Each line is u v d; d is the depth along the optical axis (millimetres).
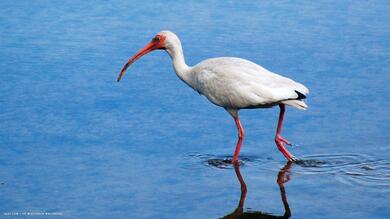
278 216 13492
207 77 16344
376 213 13477
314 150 16391
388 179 14930
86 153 16297
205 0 25656
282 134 17281
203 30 22938
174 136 17125
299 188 14633
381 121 17641
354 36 22531
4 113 18203
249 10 24641
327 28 23125
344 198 14125
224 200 14172
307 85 19531
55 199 14273
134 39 22453
